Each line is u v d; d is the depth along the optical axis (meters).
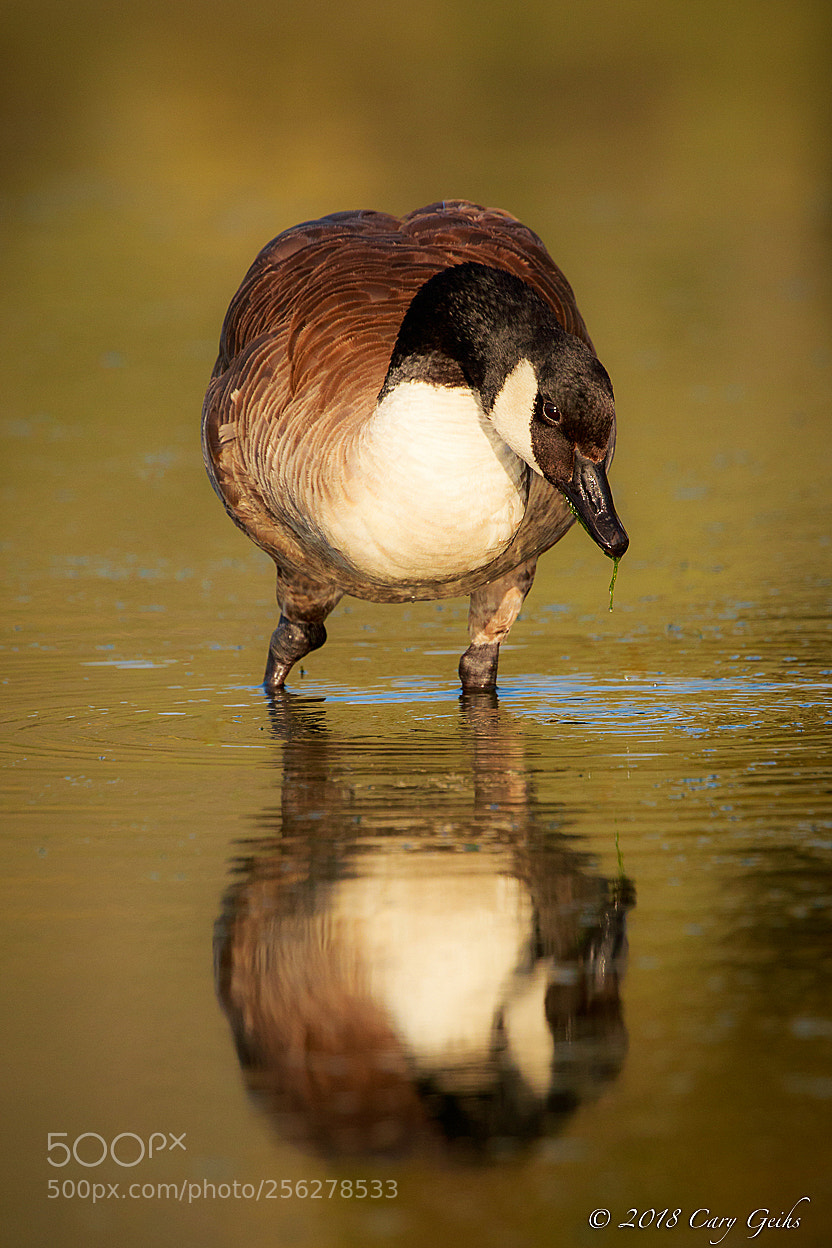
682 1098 6.28
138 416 24.48
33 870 8.62
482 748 10.89
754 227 38.00
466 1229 5.72
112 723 11.70
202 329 29.80
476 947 7.54
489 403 10.37
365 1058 6.68
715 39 61.25
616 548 9.98
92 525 18.89
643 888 8.18
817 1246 5.60
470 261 11.43
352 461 10.70
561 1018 6.90
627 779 10.05
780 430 22.78
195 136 49.03
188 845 8.98
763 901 7.98
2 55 58.28
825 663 13.01
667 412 24.00
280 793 9.93
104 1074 6.62
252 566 17.19
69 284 33.50
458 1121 6.22
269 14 64.69
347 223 13.03
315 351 11.55
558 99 54.81
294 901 8.11
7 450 22.64
